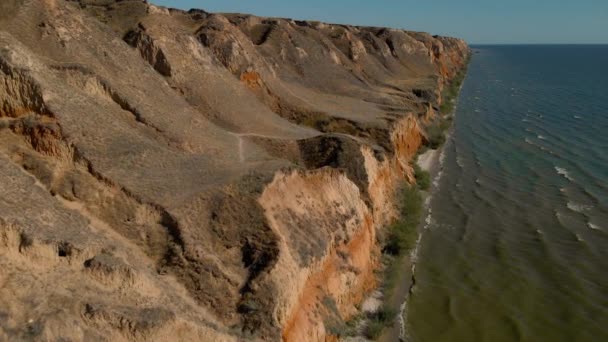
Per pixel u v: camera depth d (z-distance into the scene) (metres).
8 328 13.66
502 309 27.81
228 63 46.97
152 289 17.81
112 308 15.95
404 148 49.44
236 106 40.38
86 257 17.39
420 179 45.34
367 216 31.12
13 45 23.64
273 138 36.22
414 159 50.91
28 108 22.84
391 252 32.88
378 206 34.47
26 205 18.16
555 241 35.12
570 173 48.47
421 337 25.45
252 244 21.48
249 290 19.81
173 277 19.89
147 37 39.53
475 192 44.12
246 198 22.97
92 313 15.44
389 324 25.95
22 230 16.41
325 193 27.75
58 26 31.17
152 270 19.81
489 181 46.88
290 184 26.05
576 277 30.69
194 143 29.58
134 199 21.72
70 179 21.30
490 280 30.55
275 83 50.25
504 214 39.69
